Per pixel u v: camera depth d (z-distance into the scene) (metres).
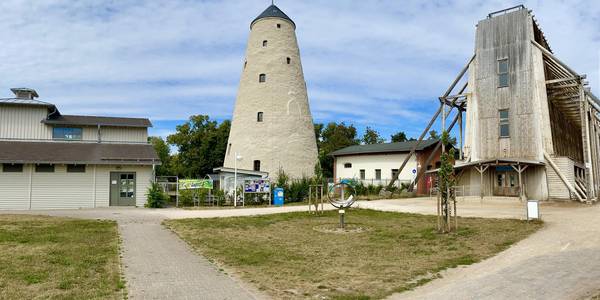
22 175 23.31
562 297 6.29
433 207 22.05
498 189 27.17
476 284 7.12
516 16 27.92
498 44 28.34
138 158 25.06
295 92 33.22
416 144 31.77
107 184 24.48
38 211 21.14
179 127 52.91
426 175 36.06
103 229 13.98
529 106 26.64
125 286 7.09
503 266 8.41
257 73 33.00
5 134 26.80
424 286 7.22
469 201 25.44
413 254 10.00
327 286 7.21
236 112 33.62
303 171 32.06
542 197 25.53
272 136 31.59
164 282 7.41
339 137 58.72
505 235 12.03
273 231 14.05
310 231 14.07
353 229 14.46
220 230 14.14
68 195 23.81
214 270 8.40
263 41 33.62
